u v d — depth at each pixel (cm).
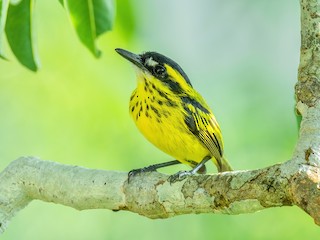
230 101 1445
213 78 1489
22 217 1366
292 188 743
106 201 894
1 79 1366
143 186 868
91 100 1363
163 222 1339
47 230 1366
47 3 1380
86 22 1091
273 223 1278
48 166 942
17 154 1332
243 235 1276
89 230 1366
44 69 1363
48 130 1348
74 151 1340
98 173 908
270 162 1335
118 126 1366
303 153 760
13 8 1045
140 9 1425
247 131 1376
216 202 807
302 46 863
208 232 1301
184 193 831
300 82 843
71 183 915
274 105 1405
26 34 1060
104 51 1385
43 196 943
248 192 777
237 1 1496
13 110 1353
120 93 1382
